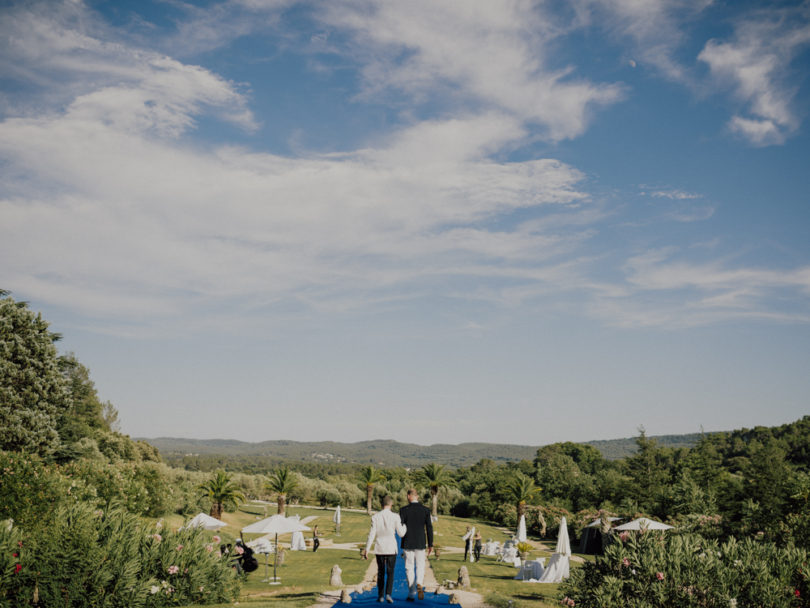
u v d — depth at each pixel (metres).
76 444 50.41
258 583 26.20
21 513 19.50
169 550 15.61
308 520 69.31
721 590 12.49
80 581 12.98
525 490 65.81
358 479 113.44
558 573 25.86
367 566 32.28
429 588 18.20
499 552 39.84
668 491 56.38
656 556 13.49
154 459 87.19
